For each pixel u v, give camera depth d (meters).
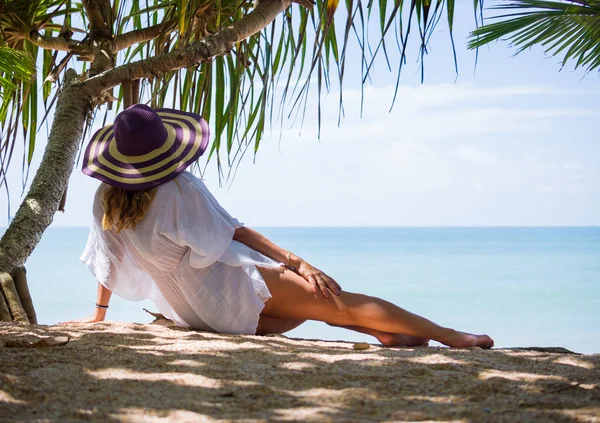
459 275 27.44
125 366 1.81
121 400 1.47
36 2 4.12
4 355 1.90
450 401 1.49
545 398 1.49
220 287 2.51
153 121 2.49
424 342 2.54
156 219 2.46
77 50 4.03
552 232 116.56
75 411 1.37
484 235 100.00
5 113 4.57
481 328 14.27
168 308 2.74
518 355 2.06
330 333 12.35
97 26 4.05
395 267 32.28
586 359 1.99
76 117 3.71
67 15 4.19
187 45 3.80
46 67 4.92
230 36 3.71
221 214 2.56
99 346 2.09
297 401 1.49
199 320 2.58
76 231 125.88
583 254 44.84
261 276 2.52
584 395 1.54
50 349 2.02
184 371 1.76
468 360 1.96
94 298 17.77
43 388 1.55
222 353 2.02
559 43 4.79
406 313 2.46
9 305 2.83
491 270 30.22
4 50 3.86
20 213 3.26
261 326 2.63
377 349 2.24
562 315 16.20
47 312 15.37
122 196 2.47
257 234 2.58
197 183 2.52
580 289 21.67
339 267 32.41
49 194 3.38
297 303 2.53
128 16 4.27
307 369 1.81
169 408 1.41
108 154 2.55
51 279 23.61
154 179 2.46
